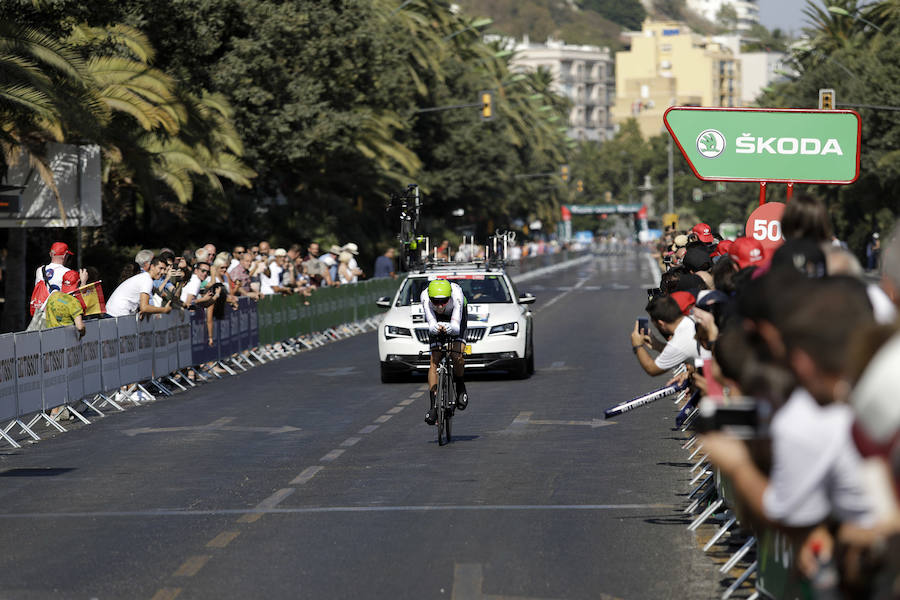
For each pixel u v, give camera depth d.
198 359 56.22
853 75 148.38
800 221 17.28
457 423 40.09
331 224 131.62
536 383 51.78
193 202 103.75
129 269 50.19
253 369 62.28
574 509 25.52
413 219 83.00
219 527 24.44
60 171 71.62
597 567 20.53
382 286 104.44
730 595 18.53
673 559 21.03
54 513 26.36
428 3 172.50
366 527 24.08
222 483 29.61
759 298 10.18
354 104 117.75
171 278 52.88
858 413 8.98
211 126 87.88
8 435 39.44
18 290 75.62
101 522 25.27
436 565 20.81
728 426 10.23
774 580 16.09
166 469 31.98
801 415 9.73
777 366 10.23
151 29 86.50
